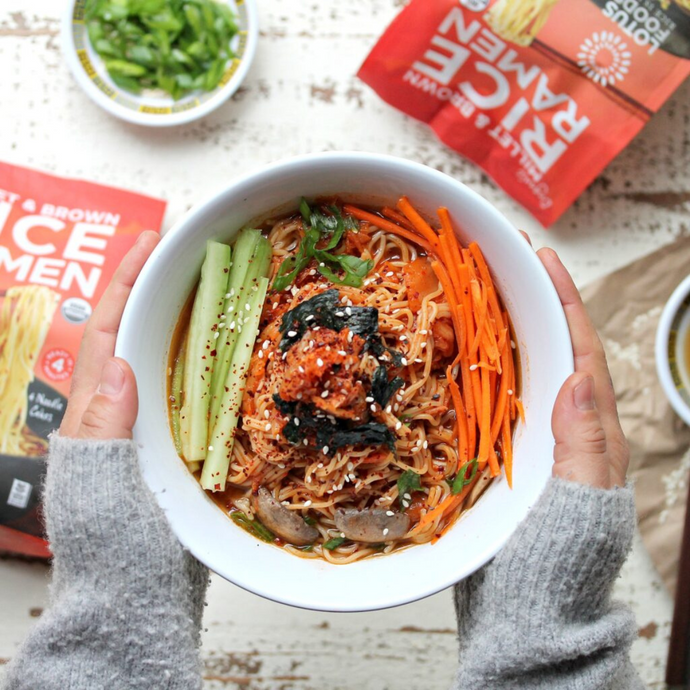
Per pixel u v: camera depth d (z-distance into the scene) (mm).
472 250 497
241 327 503
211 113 656
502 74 625
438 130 645
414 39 621
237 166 655
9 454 610
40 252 633
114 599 476
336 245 511
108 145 655
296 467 509
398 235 514
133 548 475
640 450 640
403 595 469
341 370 473
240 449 508
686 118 659
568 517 476
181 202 652
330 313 485
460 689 489
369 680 642
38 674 481
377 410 487
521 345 502
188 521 484
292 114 658
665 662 636
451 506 502
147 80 652
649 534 638
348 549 508
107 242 635
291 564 498
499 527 485
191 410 496
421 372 508
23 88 658
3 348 621
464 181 656
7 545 621
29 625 637
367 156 482
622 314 647
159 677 479
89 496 472
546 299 480
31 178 640
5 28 658
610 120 619
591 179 628
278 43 659
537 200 642
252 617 646
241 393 502
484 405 498
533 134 631
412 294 507
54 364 621
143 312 476
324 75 658
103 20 644
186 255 487
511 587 483
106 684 478
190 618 496
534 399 495
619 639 490
